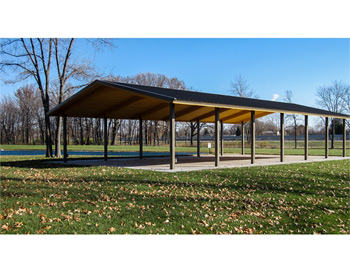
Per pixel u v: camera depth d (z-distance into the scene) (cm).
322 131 7062
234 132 7775
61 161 1805
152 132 5700
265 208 713
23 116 5984
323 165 1566
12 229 541
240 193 843
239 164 1562
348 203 775
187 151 3475
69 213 630
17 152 3266
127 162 1716
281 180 1050
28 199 744
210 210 683
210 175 1119
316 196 836
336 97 4316
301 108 1948
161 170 1262
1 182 986
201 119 2242
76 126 5881
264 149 3675
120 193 814
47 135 2253
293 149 3662
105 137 1836
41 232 532
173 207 689
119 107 1677
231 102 1458
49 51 2239
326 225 614
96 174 1152
